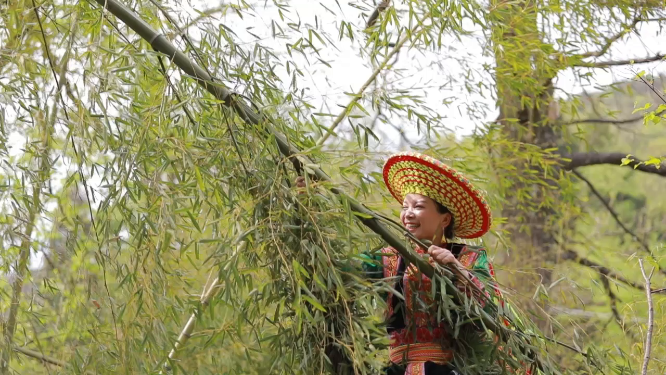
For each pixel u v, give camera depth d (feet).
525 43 19.13
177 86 10.77
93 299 12.88
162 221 10.47
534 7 17.69
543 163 21.21
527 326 11.00
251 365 14.02
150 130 10.90
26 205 12.85
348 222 10.37
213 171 11.32
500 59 18.71
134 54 10.79
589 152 25.30
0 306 14.80
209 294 12.55
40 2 12.63
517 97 23.66
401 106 13.19
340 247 10.54
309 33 12.13
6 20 12.85
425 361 10.89
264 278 10.94
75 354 13.01
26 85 12.25
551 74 19.40
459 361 10.87
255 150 10.56
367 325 9.95
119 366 11.82
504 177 22.26
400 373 11.16
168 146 10.77
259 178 10.45
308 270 10.37
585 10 18.98
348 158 11.46
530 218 24.07
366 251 11.05
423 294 10.81
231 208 10.54
